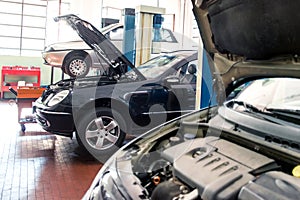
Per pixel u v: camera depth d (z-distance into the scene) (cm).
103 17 862
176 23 988
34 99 521
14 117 627
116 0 917
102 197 154
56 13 895
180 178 154
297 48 125
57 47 642
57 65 645
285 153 160
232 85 187
